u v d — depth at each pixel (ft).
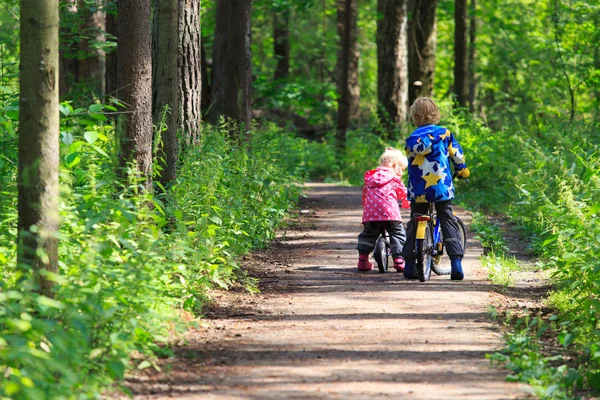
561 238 37.96
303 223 67.82
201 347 30.40
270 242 57.26
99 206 32.45
